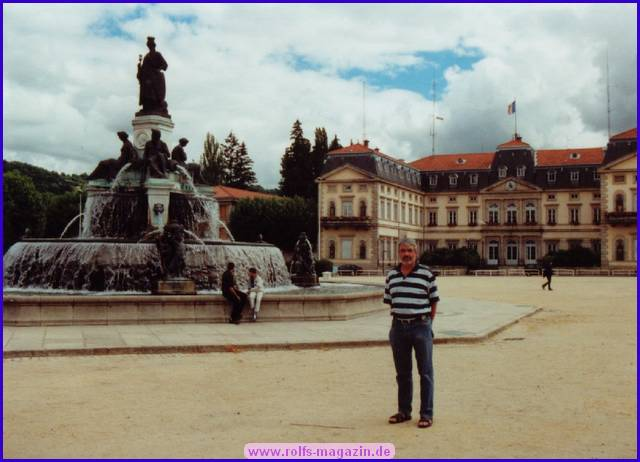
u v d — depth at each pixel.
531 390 12.12
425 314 9.70
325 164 107.81
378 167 104.75
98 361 14.52
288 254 103.44
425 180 122.00
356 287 32.16
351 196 104.25
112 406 10.58
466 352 16.88
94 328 18.55
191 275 26.56
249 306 20.75
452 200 119.50
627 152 98.81
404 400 9.83
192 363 14.48
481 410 10.58
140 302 19.64
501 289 49.84
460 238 118.44
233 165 143.75
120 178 32.28
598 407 10.80
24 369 13.53
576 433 9.27
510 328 22.39
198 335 17.58
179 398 11.18
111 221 31.66
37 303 18.78
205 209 33.75
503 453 8.31
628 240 98.25
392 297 9.86
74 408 10.43
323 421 9.79
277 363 14.63
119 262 25.70
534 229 112.25
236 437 8.96
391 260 108.06
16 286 26.48
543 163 113.94
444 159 124.31
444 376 13.49
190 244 27.16
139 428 9.35
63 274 25.75
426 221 121.50
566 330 21.97
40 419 9.77
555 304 33.81
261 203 101.44
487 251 116.38
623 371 14.12
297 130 128.88
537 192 112.38
